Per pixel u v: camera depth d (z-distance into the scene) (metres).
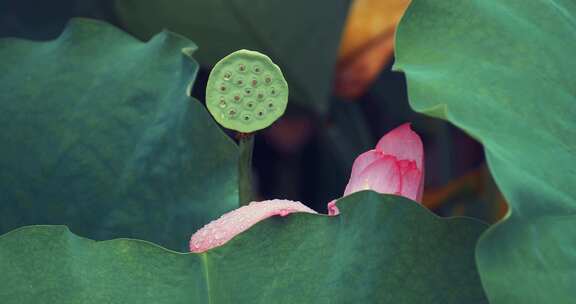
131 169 2.21
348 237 1.95
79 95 2.25
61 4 2.81
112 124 2.23
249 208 1.99
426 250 1.97
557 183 1.91
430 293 1.98
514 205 1.84
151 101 2.22
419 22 2.04
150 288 1.93
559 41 2.07
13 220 2.23
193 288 1.93
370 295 1.98
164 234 2.17
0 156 2.25
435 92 1.96
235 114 1.97
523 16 2.08
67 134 2.24
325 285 1.96
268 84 1.97
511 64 2.03
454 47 2.03
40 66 2.29
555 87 2.03
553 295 1.81
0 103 2.28
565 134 1.98
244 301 1.93
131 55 2.26
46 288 1.95
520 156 1.91
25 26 2.82
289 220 1.92
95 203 2.21
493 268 1.81
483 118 1.95
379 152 2.05
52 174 2.23
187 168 2.17
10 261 1.95
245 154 2.01
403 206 1.97
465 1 2.06
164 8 2.62
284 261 1.93
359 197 1.95
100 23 2.29
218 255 1.92
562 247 1.84
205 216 2.15
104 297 1.95
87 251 1.93
